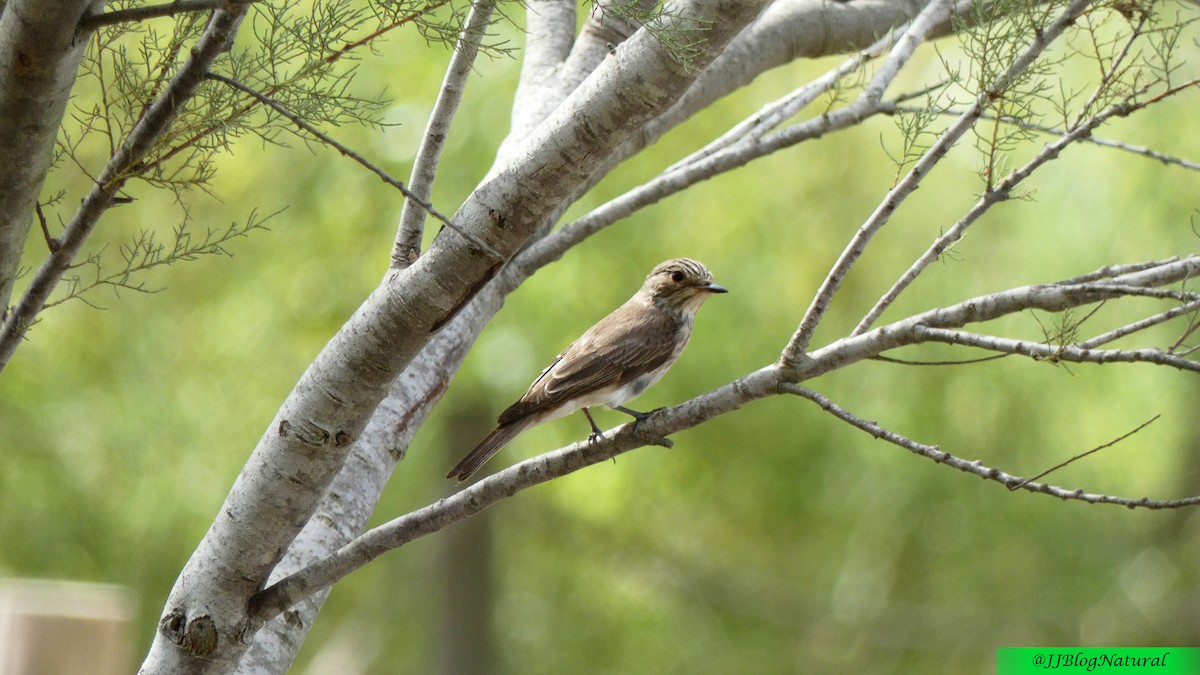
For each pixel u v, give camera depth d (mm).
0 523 15797
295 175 14469
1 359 5309
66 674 7379
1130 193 15117
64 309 14992
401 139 13812
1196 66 13703
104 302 15031
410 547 19906
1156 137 14969
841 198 15648
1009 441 16672
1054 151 5512
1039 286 5270
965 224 5578
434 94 13859
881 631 18797
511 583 20172
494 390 14969
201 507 15453
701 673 19391
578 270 14758
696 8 4922
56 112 4809
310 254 14773
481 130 13586
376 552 5730
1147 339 16031
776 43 8703
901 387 16109
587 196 14727
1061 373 15984
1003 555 17875
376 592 20656
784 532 18578
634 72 5031
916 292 15555
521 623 20016
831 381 16281
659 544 19406
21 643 7336
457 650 18875
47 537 15688
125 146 5059
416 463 17109
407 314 5270
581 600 19906
